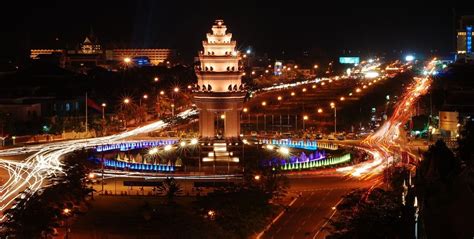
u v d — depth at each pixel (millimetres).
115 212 168875
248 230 151250
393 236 119375
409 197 121750
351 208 148875
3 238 135500
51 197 157750
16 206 148625
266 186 177750
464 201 80750
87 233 151250
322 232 150125
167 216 159500
